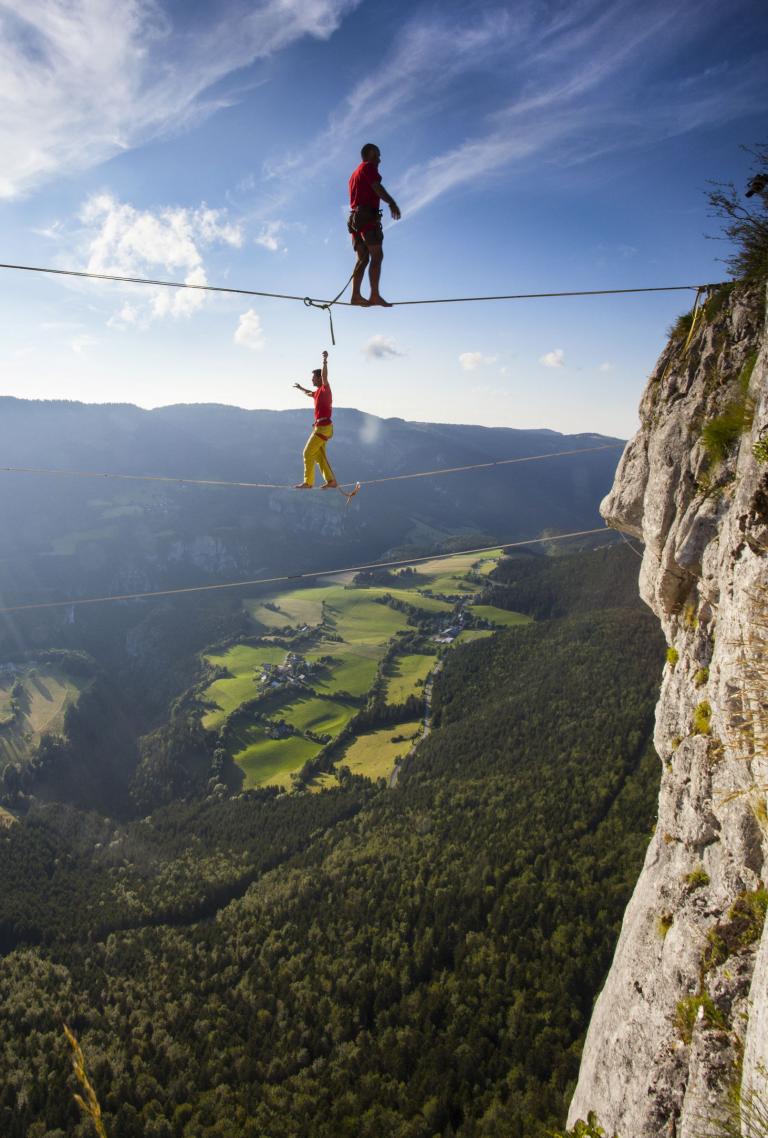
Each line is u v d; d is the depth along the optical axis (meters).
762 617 6.68
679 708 10.45
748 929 7.54
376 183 9.51
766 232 9.27
